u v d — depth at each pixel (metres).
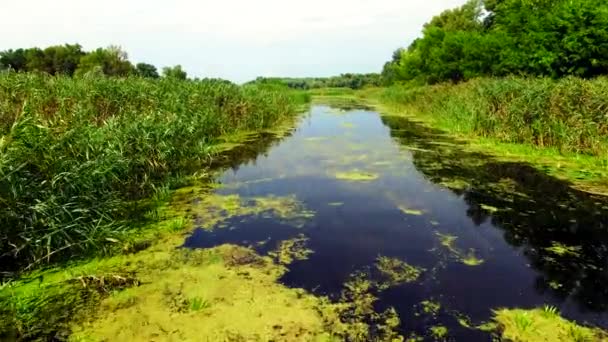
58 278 4.32
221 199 7.11
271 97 18.91
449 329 3.47
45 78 10.14
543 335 3.36
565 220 6.02
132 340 3.30
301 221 6.10
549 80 11.69
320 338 3.36
